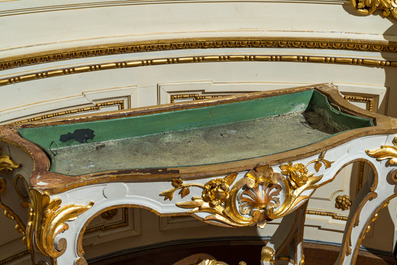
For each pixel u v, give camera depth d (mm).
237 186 1989
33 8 2479
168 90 2799
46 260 1865
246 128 2357
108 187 1869
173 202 1959
